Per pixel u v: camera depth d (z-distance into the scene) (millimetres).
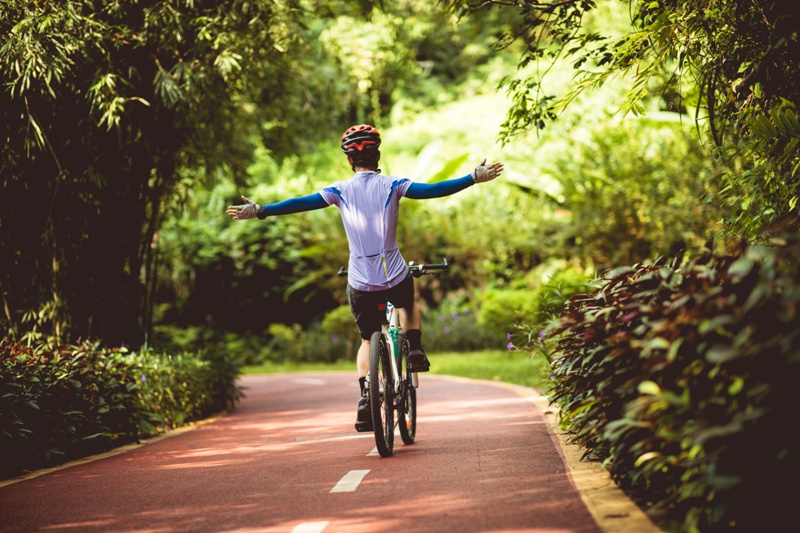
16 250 10516
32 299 10688
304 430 9477
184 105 11383
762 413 3326
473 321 23984
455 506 4699
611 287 5332
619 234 19828
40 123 10094
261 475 6219
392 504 4848
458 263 25578
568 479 5297
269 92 15836
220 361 13438
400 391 7051
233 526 4566
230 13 10727
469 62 32219
